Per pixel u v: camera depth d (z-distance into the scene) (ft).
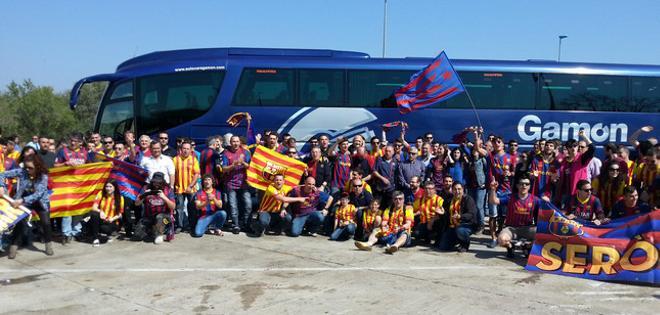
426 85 38.78
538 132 41.73
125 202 29.32
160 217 28.48
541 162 30.17
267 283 21.18
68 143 32.96
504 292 20.20
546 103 41.96
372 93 40.75
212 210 30.78
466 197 27.58
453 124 40.88
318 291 20.17
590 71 42.60
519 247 27.55
